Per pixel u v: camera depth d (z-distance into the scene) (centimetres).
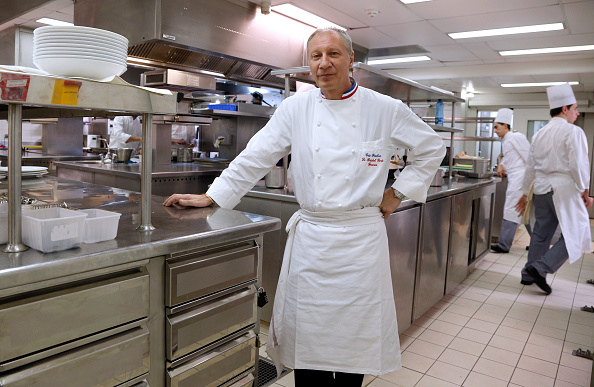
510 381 239
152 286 129
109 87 119
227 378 154
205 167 437
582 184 358
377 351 170
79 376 111
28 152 585
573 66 663
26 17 500
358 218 167
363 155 163
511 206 518
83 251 112
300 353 174
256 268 162
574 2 409
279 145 181
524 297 376
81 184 240
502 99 947
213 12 398
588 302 367
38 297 103
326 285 168
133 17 371
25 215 120
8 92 101
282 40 478
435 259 324
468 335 297
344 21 489
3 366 98
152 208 176
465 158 486
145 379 129
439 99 430
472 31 519
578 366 257
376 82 324
